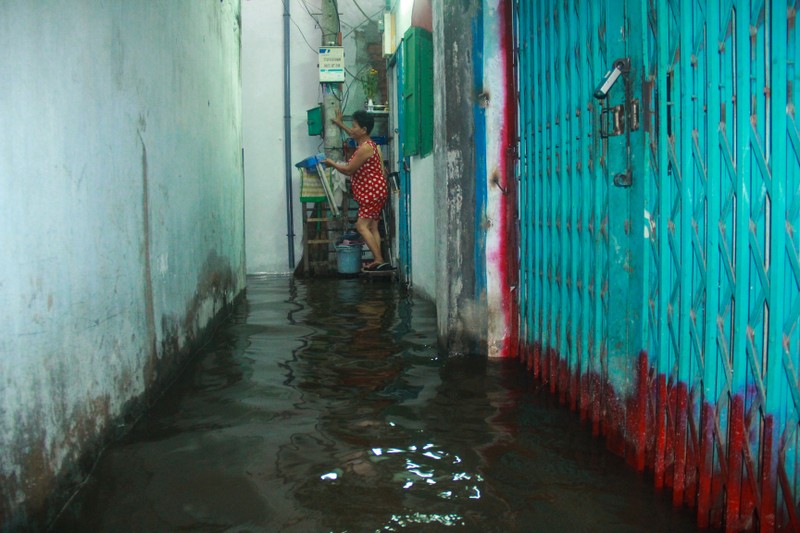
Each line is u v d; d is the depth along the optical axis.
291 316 6.38
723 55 2.21
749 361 2.16
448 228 4.65
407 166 8.22
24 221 2.18
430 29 6.79
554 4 3.78
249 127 10.22
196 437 3.18
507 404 3.66
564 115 3.66
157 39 3.99
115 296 3.12
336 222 10.00
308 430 3.26
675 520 2.36
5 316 2.04
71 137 2.60
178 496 2.56
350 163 8.63
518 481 2.67
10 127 2.09
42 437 2.29
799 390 2.02
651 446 2.73
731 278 2.21
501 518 2.37
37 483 2.24
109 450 3.00
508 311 4.68
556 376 3.84
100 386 2.92
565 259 3.68
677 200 2.50
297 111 10.26
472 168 4.59
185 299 4.59
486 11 4.52
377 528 2.31
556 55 3.77
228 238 6.67
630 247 2.89
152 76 3.86
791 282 2.03
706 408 2.32
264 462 2.88
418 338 5.31
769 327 2.07
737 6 2.13
